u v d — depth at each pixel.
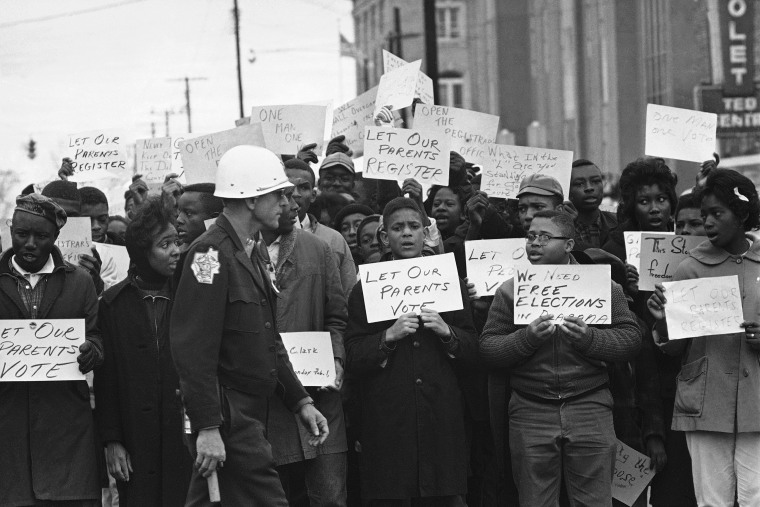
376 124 9.79
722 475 7.38
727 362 7.33
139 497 7.05
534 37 48.25
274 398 7.06
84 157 10.48
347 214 9.34
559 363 7.21
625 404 7.67
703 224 7.68
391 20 57.69
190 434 6.20
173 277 7.05
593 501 7.18
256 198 6.39
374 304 7.38
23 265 7.05
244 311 6.29
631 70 37.06
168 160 11.21
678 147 9.51
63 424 7.00
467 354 7.32
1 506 6.86
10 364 6.89
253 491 6.25
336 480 7.32
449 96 56.50
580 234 9.33
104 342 7.14
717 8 31.39
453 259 7.41
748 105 31.45
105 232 10.20
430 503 7.45
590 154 40.62
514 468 7.34
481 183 9.44
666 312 7.27
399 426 7.28
